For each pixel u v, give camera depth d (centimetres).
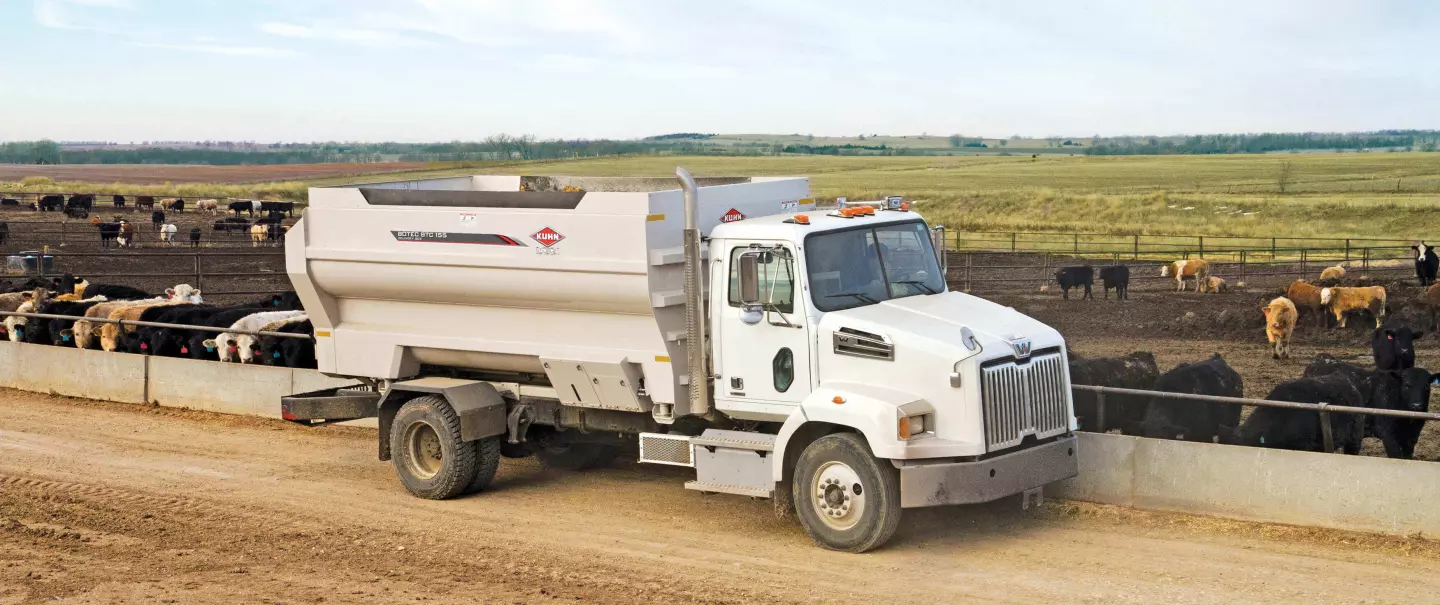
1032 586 874
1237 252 4128
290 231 1217
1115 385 1357
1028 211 6644
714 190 1069
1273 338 2155
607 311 1062
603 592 880
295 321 1748
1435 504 948
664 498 1175
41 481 1270
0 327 2169
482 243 1105
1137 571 905
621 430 1147
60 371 1859
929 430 941
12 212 6338
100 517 1121
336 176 14400
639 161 17550
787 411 1002
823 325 980
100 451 1434
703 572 925
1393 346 1695
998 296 3194
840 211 1055
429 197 1145
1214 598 838
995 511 1087
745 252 994
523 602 857
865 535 947
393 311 1209
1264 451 1020
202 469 1332
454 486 1162
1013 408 954
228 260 4109
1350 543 956
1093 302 3027
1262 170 11444
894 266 1054
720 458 1035
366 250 1173
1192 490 1057
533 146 18500
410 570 941
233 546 1017
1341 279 2802
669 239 1034
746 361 1019
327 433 1539
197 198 7981
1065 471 1009
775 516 1091
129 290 2448
